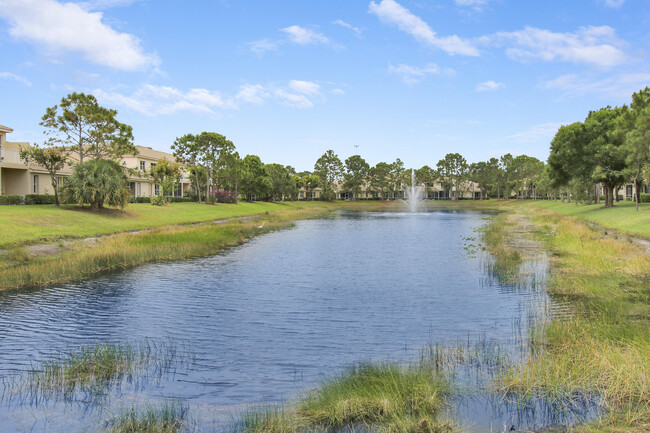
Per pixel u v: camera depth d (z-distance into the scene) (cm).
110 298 1467
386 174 12706
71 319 1231
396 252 2595
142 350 984
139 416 681
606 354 784
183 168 7138
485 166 12900
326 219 6025
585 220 4231
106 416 687
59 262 1895
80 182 3791
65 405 728
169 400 744
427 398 696
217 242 2872
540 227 3881
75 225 3133
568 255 2130
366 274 1888
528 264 1962
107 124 4450
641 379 682
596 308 1216
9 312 1299
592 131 4638
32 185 4350
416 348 983
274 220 5334
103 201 3847
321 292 1552
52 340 1063
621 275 1580
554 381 731
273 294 1529
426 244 3003
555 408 664
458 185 13100
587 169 4828
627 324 1045
